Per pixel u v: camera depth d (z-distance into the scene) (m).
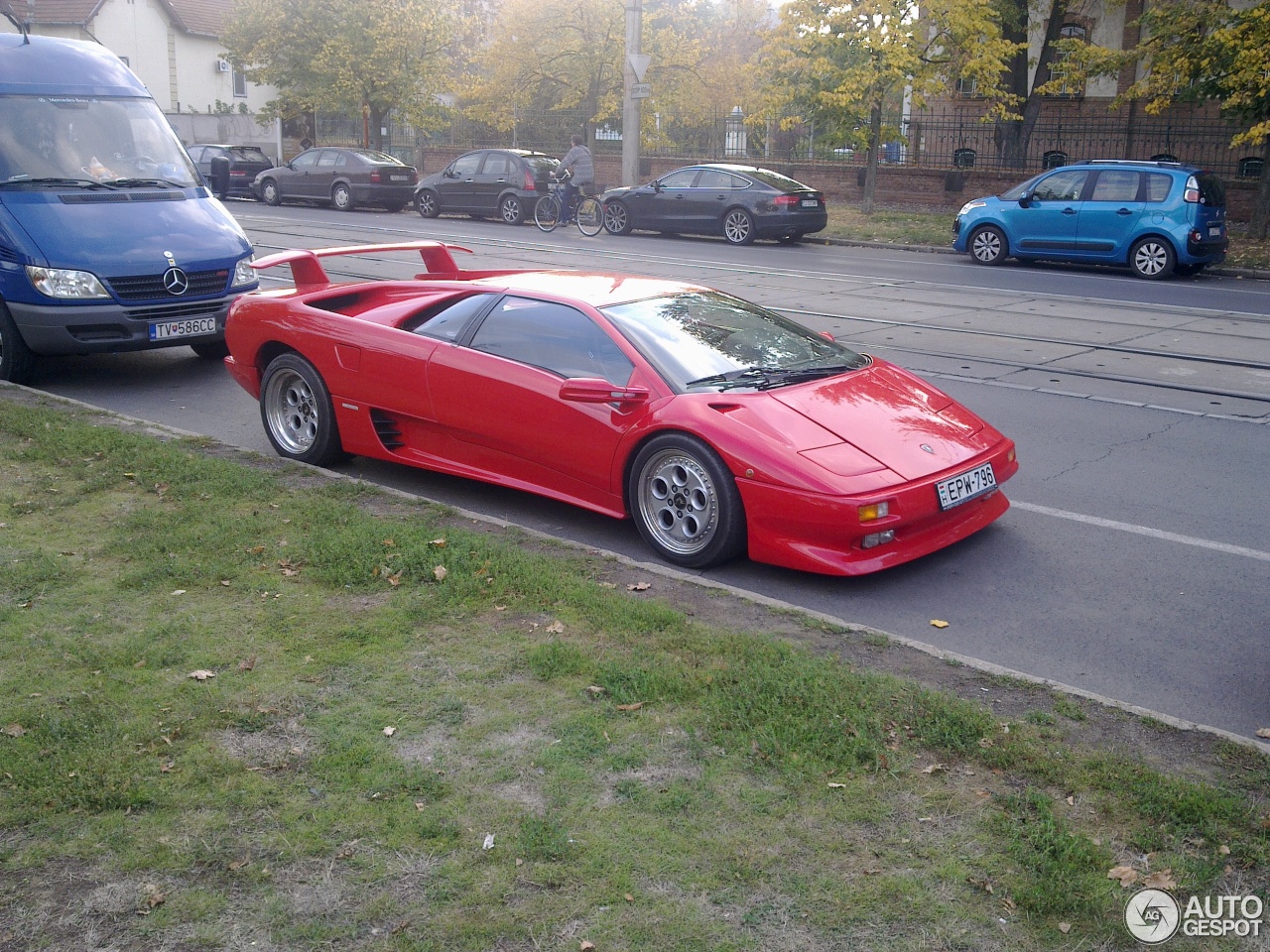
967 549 5.91
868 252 21.56
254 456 7.06
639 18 27.58
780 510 5.21
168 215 9.70
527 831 3.18
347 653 4.32
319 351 6.94
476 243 20.72
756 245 22.19
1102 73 23.59
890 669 4.30
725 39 40.91
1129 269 18.78
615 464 5.74
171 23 48.28
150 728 3.73
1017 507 6.58
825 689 3.97
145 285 9.24
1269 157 21.55
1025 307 14.03
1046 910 2.90
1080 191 18.34
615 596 4.84
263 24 35.81
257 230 22.50
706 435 5.36
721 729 3.76
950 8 24.36
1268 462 7.49
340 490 6.37
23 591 4.87
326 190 29.20
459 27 38.50
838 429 5.48
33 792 3.35
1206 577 5.53
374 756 3.59
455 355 6.36
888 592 5.34
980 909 2.90
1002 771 3.54
